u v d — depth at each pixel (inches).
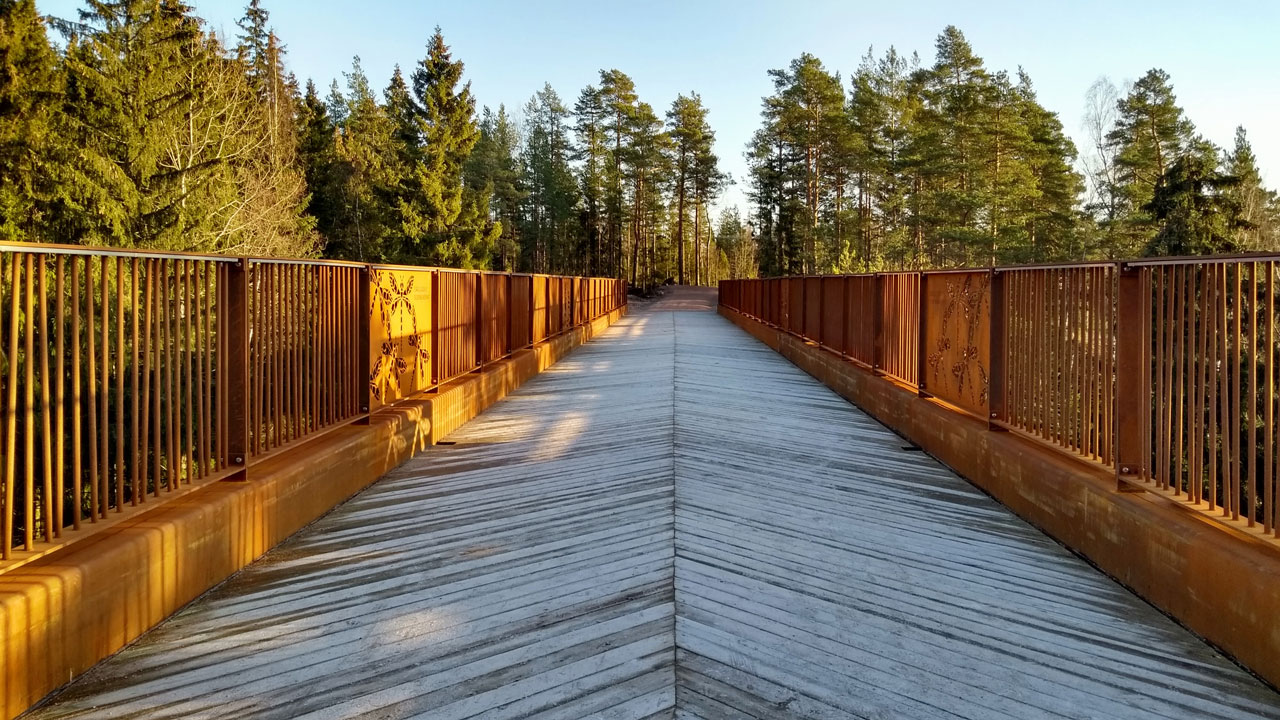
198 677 97.1
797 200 1708.9
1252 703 92.3
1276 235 1315.2
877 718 87.0
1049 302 168.9
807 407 311.1
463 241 1354.6
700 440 234.8
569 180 2207.2
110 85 681.6
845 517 165.0
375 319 206.5
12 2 642.2
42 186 618.5
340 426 186.4
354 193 1456.7
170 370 122.4
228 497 131.3
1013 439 183.8
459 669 97.6
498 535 150.6
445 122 1350.9
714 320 1016.9
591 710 87.3
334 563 137.8
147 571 109.8
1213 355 114.6
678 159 2153.1
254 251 775.1
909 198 1573.6
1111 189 1470.2
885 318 297.3
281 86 1641.2
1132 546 126.6
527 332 413.4
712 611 114.0
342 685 94.3
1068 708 90.5
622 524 154.9
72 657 95.9
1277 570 96.7
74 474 103.7
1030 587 128.3
